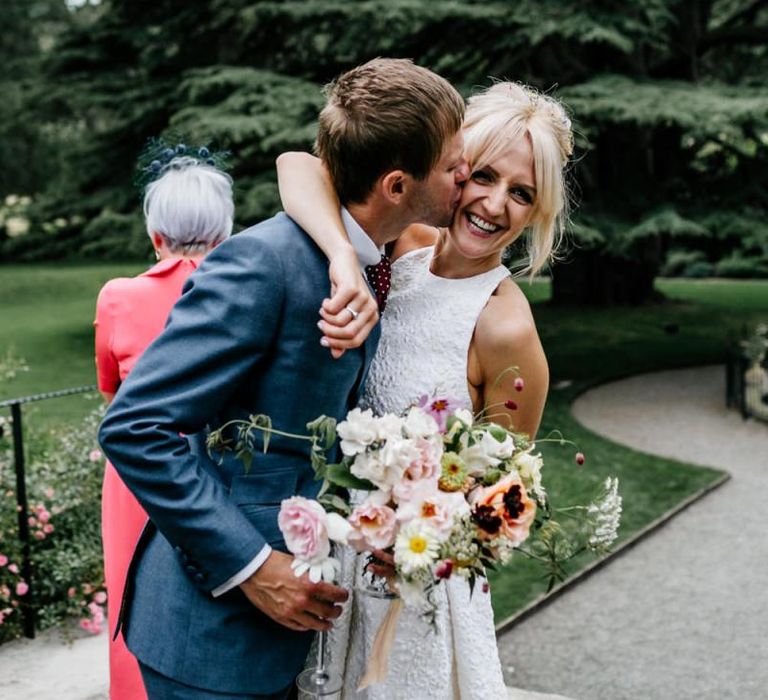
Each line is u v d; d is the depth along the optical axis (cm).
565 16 991
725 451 800
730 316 1641
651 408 974
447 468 140
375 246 153
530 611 480
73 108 1481
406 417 147
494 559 142
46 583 366
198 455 152
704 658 432
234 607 148
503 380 171
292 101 1009
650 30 1024
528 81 1125
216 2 1191
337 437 154
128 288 225
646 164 1196
